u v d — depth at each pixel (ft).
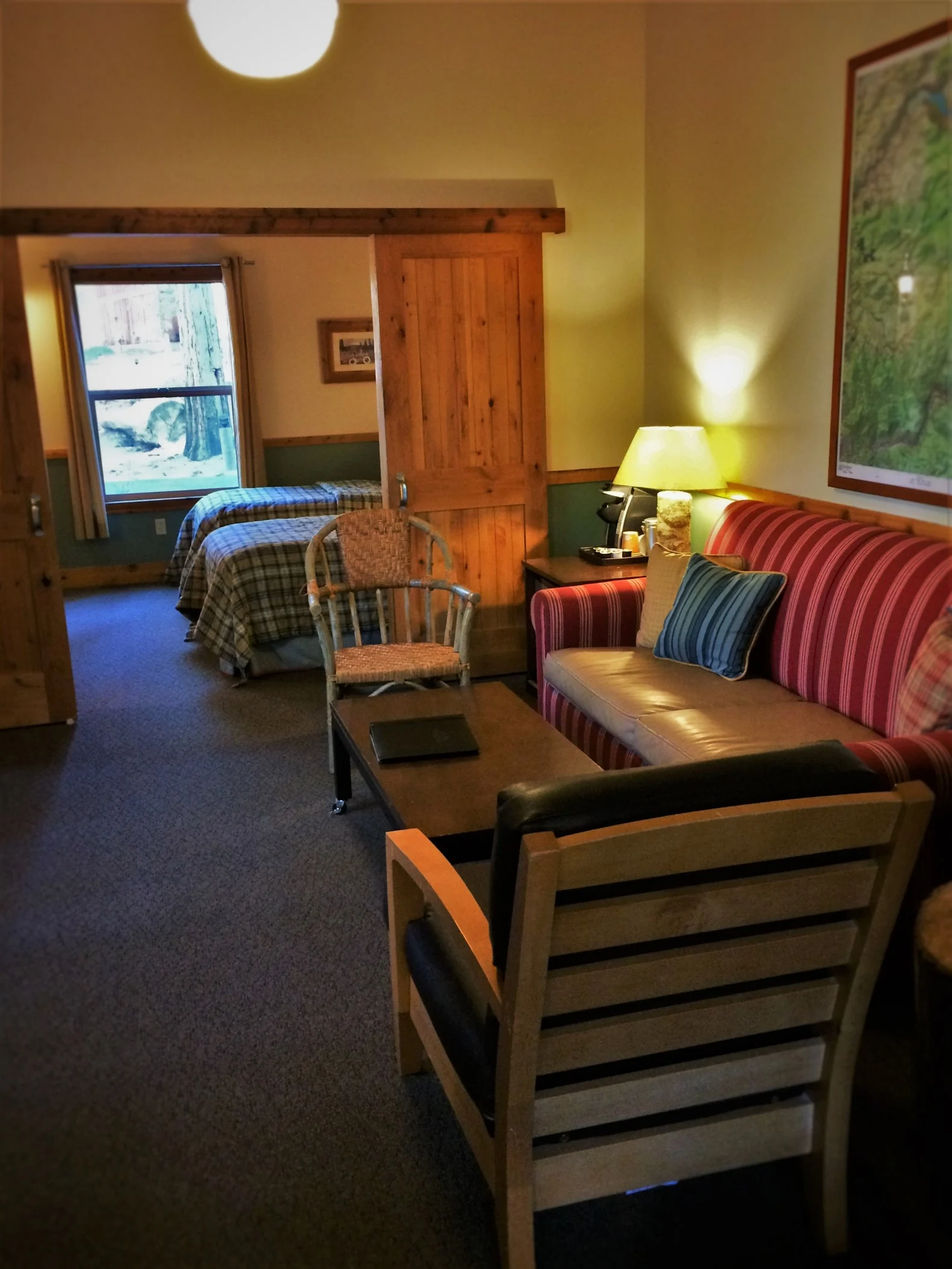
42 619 7.60
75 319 15.76
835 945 4.44
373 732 8.05
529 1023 4.02
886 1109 5.75
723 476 11.73
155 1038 5.89
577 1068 4.26
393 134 11.48
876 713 7.96
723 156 10.97
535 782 4.09
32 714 7.80
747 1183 5.29
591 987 4.11
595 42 12.17
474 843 6.54
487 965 4.42
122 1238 4.49
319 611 9.99
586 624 10.66
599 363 13.20
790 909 4.27
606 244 12.84
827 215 9.36
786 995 4.47
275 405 20.20
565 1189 4.43
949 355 7.97
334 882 8.24
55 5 8.62
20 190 8.53
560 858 3.73
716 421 11.78
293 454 20.53
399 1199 5.11
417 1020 5.69
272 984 6.85
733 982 4.34
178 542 18.10
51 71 8.75
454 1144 5.48
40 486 7.39
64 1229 4.43
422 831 6.44
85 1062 5.12
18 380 7.21
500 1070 4.23
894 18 8.17
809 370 9.95
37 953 5.53
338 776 9.41
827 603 8.66
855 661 8.22
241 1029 6.36
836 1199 4.79
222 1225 4.80
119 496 18.54
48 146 8.74
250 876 8.32
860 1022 4.61
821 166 9.36
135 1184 4.73
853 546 8.70
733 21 10.44
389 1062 6.12
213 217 10.32
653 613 10.35
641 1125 4.57
